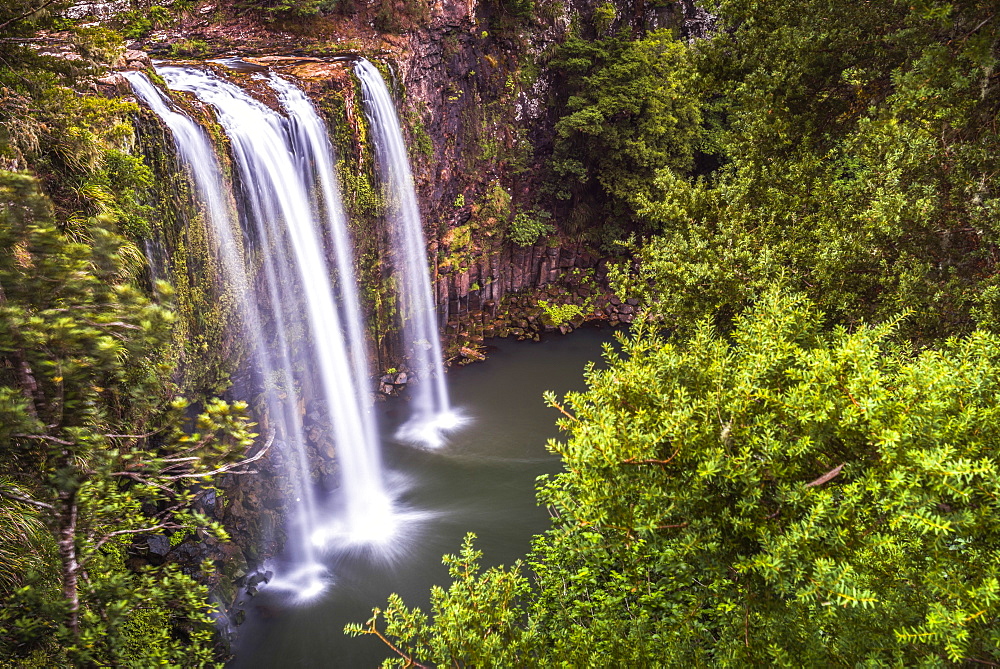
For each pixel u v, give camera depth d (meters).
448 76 33.03
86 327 8.04
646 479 5.32
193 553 17.98
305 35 30.05
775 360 5.56
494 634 6.77
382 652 18.05
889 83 12.03
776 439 5.16
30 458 8.47
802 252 11.27
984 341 5.48
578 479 5.58
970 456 4.54
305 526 22.94
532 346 37.00
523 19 36.25
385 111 28.88
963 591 4.18
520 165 38.03
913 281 9.67
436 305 34.78
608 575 7.55
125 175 15.99
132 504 9.91
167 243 19.31
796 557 4.68
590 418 5.82
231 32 29.80
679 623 6.03
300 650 18.16
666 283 12.01
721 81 13.70
